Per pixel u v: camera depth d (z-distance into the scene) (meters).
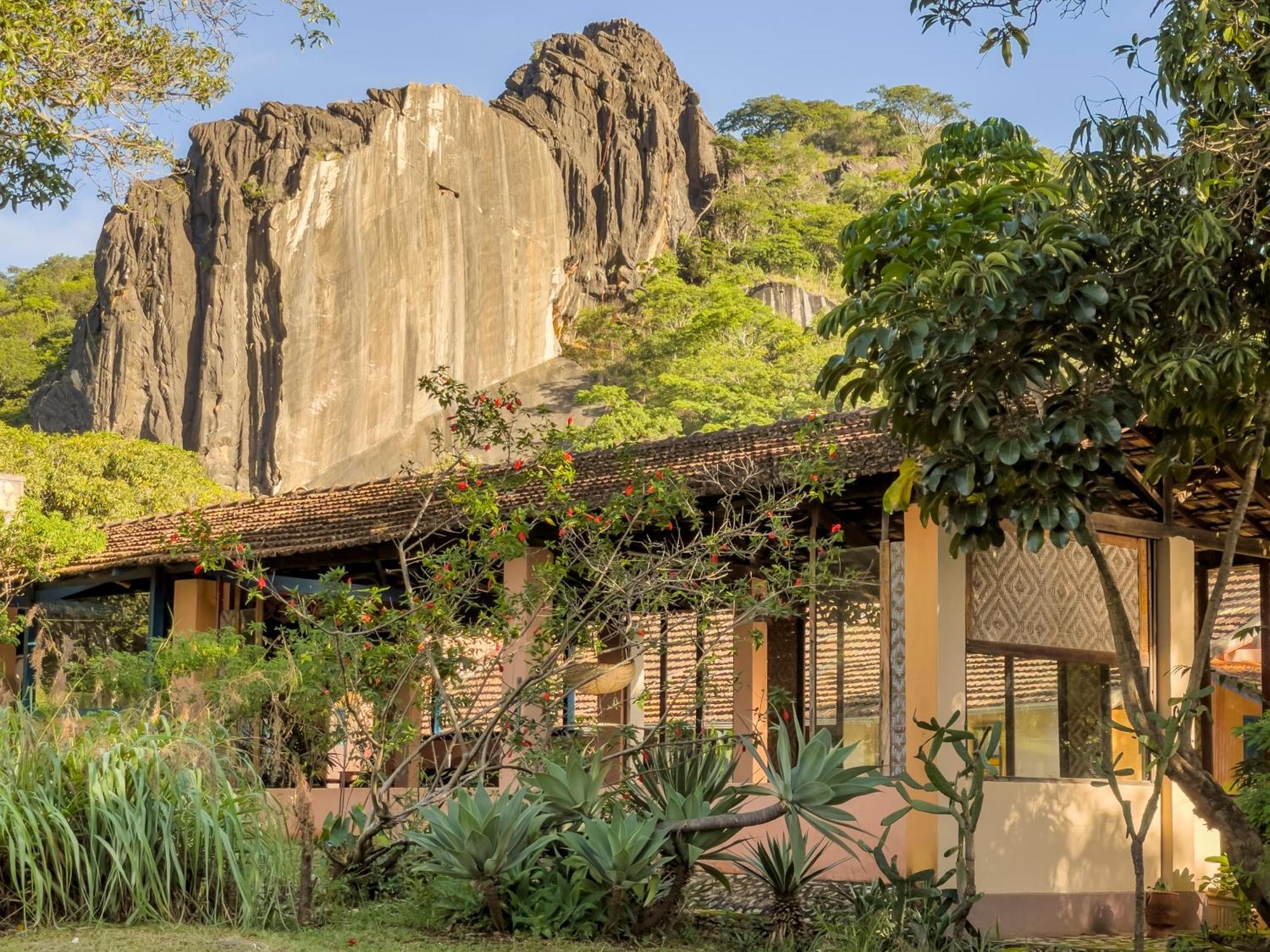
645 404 72.62
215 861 7.16
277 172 73.62
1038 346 8.05
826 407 64.69
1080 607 10.95
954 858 9.59
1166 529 11.33
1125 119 8.34
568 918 7.79
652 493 9.63
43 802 6.75
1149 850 11.02
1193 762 8.55
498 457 32.50
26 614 16.45
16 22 11.43
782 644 13.10
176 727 7.84
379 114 76.06
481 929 7.86
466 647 10.16
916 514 10.06
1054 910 10.18
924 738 9.76
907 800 8.44
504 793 8.12
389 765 12.24
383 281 74.12
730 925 8.59
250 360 71.88
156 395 72.25
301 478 70.75
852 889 9.64
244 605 14.77
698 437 12.74
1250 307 8.29
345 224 73.56
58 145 12.63
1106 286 7.91
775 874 8.38
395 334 74.00
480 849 7.59
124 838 6.78
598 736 10.94
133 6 12.70
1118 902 10.63
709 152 100.69
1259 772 9.67
